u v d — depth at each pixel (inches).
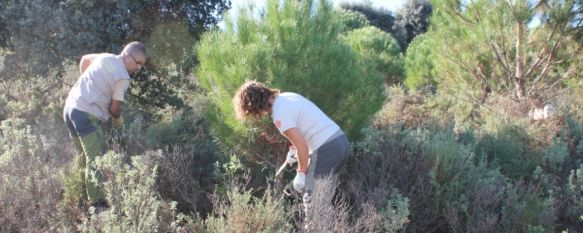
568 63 366.3
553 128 243.3
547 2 337.4
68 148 192.1
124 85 164.4
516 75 355.9
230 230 130.0
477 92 375.2
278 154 171.3
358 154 180.5
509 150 214.4
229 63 167.3
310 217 127.9
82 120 158.9
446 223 165.8
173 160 169.6
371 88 184.5
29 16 225.9
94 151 159.0
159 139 193.6
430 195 166.7
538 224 156.6
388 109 263.0
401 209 135.7
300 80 163.0
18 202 138.3
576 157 220.8
